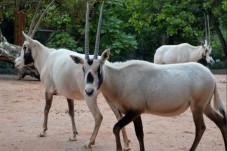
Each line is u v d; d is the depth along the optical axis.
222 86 18.69
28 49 8.48
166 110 6.60
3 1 19.89
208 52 17.59
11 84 17.58
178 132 9.01
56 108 11.97
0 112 11.17
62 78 7.54
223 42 21.05
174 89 6.51
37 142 7.85
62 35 22.22
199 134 6.77
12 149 7.32
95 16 22.64
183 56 17.69
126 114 6.51
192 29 20.30
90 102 7.12
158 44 31.39
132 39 23.23
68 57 7.58
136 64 6.56
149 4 20.05
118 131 6.43
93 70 6.14
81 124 9.69
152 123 9.97
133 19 20.50
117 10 23.16
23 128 9.14
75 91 7.47
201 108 6.72
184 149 7.56
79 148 7.45
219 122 6.92
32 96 14.16
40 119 10.25
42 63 8.34
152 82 6.49
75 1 20.34
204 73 6.69
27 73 19.19
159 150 7.46
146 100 6.52
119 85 6.50
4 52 18.19
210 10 20.16
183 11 19.53
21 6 20.84
